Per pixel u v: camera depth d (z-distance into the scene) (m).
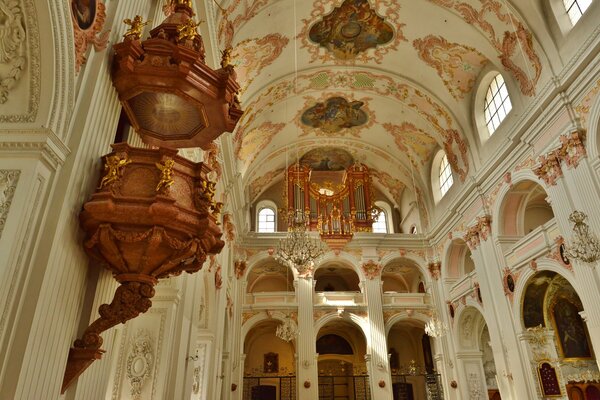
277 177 21.23
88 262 4.05
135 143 5.45
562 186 10.40
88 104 3.85
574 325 12.71
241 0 10.23
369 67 15.23
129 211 3.61
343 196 19.86
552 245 11.05
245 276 18.20
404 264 20.33
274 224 20.73
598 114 9.41
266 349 21.20
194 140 5.26
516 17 11.20
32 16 3.40
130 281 3.87
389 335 21.94
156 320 7.26
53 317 3.36
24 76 3.53
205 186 4.06
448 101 15.05
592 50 9.35
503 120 12.98
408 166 19.61
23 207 3.22
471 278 15.44
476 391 15.85
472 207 15.12
